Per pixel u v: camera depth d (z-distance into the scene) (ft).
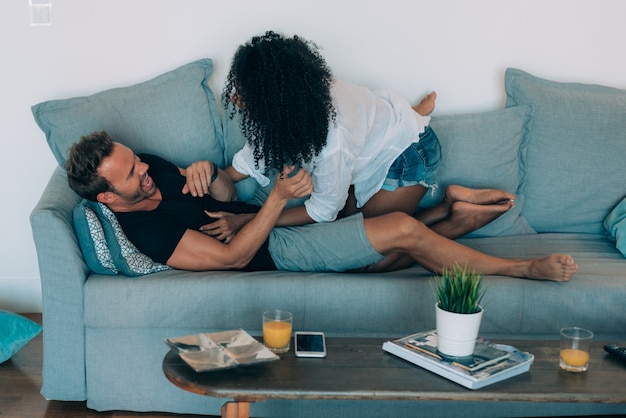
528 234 9.47
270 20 9.74
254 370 5.60
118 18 9.59
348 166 7.19
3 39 9.53
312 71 6.47
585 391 5.47
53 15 9.52
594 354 6.16
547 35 10.03
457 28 9.93
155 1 9.58
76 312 7.37
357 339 6.29
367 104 7.50
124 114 8.79
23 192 9.95
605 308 7.54
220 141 9.35
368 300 7.43
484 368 5.62
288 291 7.40
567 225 9.56
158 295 7.30
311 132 6.49
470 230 8.63
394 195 8.19
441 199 9.24
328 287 7.43
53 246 7.27
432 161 8.15
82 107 8.68
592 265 8.37
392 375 5.63
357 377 5.57
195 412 7.55
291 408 7.38
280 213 8.00
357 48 9.89
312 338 6.22
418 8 9.84
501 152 9.31
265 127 6.36
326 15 9.77
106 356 7.44
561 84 9.90
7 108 9.70
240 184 8.93
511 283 7.51
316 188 7.41
